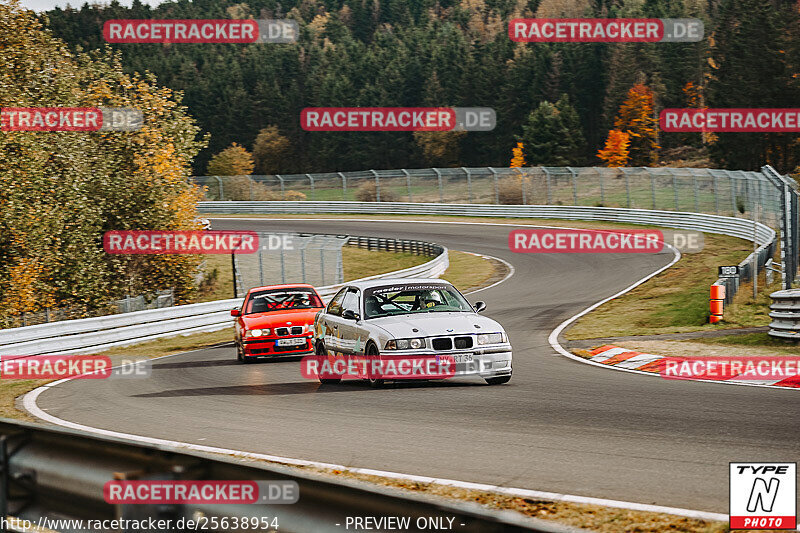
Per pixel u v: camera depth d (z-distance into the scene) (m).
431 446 30.16
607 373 47.56
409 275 123.50
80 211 117.94
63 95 119.75
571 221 198.25
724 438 28.59
